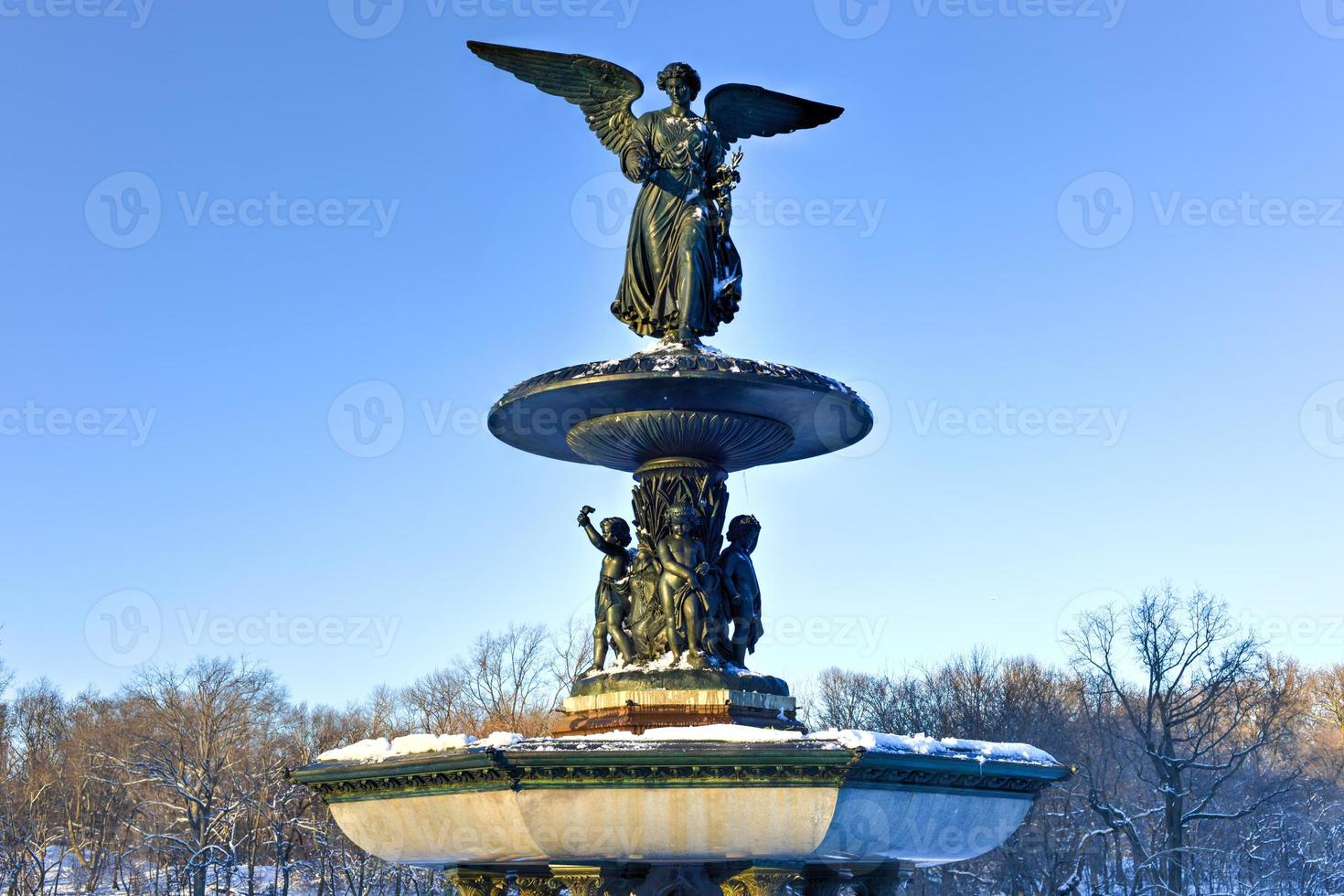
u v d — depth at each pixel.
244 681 66.62
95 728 73.56
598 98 14.12
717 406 12.91
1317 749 75.88
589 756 10.33
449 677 68.06
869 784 10.67
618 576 13.31
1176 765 53.72
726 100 14.41
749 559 13.37
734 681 12.55
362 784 11.88
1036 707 64.81
